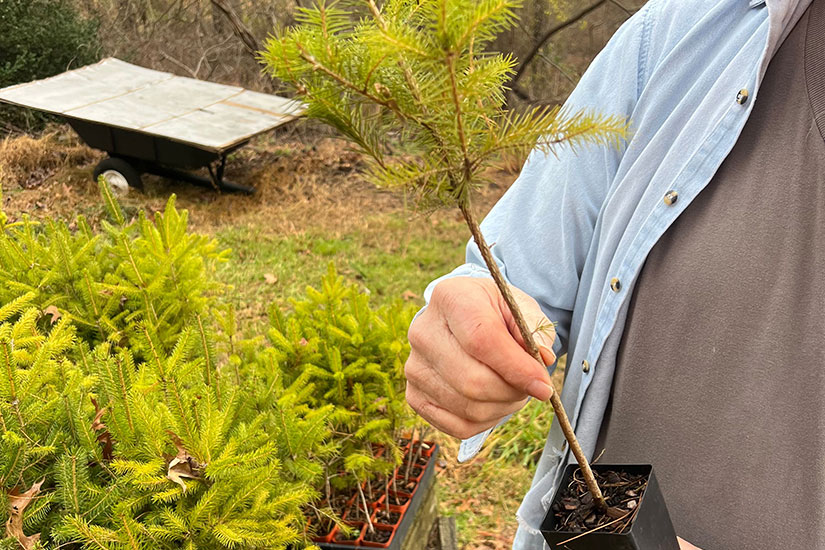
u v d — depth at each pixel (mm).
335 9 492
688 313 901
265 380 2172
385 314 2400
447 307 739
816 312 806
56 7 5363
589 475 719
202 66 8273
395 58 499
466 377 715
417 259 6148
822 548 815
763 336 839
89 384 1479
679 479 919
